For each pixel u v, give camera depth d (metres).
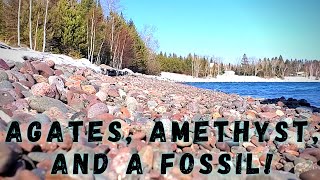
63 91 6.92
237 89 39.88
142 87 15.56
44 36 36.34
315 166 4.14
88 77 11.80
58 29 43.00
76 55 44.19
